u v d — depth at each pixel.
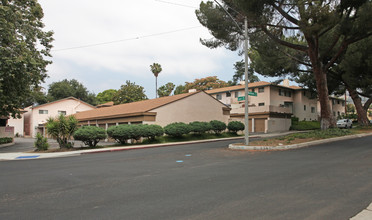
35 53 21.44
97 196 5.54
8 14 18.52
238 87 43.56
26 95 22.92
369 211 4.24
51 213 4.50
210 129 25.61
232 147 15.08
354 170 7.62
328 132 19.23
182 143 21.28
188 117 27.48
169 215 4.26
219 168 8.57
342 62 26.27
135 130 20.41
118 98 59.09
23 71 18.53
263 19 17.00
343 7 16.17
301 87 42.09
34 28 22.02
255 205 4.68
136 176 7.61
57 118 18.59
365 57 24.69
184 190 5.83
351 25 17.05
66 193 5.86
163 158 11.73
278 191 5.57
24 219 4.23
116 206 4.80
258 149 14.02
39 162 11.81
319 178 6.71
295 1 16.03
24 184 6.88
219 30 19.80
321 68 20.61
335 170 7.70
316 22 15.35
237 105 40.88
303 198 5.04
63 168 9.55
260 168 8.37
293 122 41.47
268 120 36.62
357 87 28.16
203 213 4.32
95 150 16.47
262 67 29.97
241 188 5.89
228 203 4.82
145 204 4.88
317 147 14.17
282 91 41.94
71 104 53.91
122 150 17.33
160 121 25.09
